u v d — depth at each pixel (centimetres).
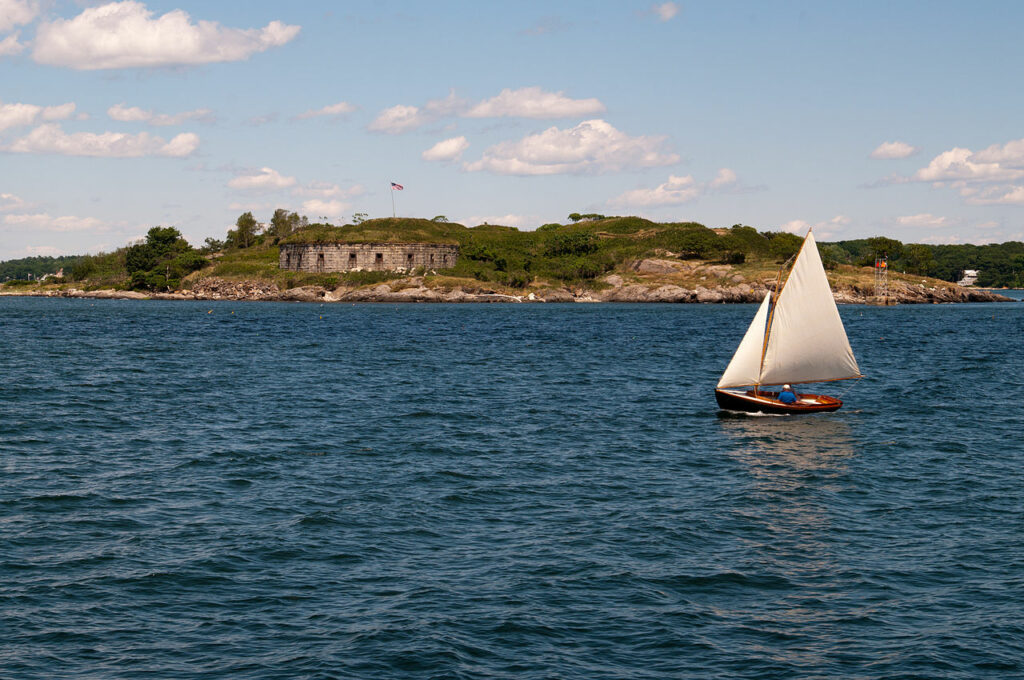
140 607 2109
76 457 3653
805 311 4653
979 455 3775
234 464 3550
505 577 2306
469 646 1914
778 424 4544
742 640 1966
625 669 1830
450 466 3550
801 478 3372
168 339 10400
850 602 2167
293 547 2528
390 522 2773
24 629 1978
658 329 12925
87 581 2256
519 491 3164
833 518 2848
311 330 12388
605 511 2917
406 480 3306
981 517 2852
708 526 2755
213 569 2348
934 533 2689
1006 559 2448
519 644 1928
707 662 1866
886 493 3153
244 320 15062
